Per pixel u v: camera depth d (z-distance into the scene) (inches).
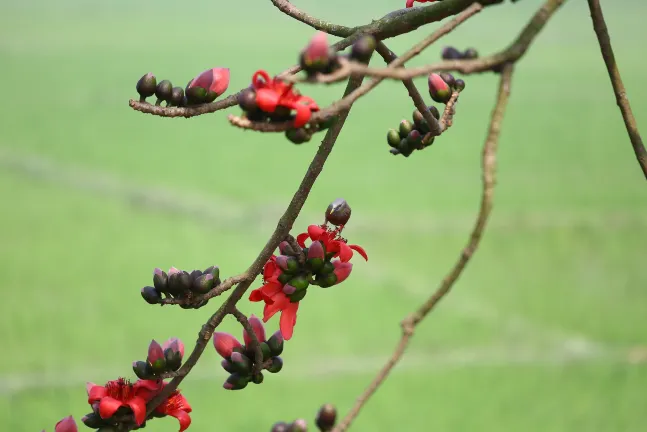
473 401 459.8
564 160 840.3
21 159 804.6
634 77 1122.7
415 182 791.1
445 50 86.6
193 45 1235.2
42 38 1262.3
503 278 624.4
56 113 950.4
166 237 666.2
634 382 478.6
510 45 54.2
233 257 638.5
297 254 72.1
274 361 76.9
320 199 758.5
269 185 779.4
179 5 1509.6
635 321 552.4
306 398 452.4
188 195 745.6
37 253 629.6
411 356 508.7
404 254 654.5
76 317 535.8
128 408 74.4
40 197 733.9
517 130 933.2
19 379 470.0
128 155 834.8
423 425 432.5
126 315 537.6
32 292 564.1
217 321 73.6
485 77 1127.6
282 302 72.4
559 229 689.6
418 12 69.7
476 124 952.9
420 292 597.0
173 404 77.2
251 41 1259.2
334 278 72.6
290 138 59.8
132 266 614.2
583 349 522.3
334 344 518.0
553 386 477.4
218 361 487.5
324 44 56.6
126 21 1382.9
